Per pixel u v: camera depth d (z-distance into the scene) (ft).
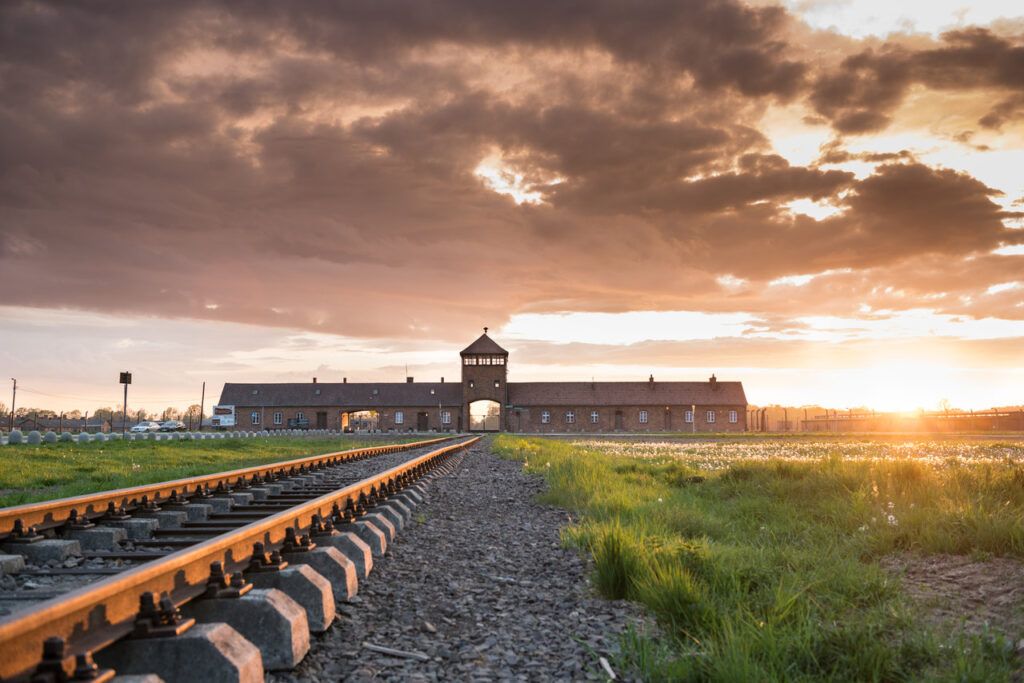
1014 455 100.99
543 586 23.43
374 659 15.53
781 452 116.47
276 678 13.62
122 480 53.26
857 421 351.05
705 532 32.78
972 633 17.65
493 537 32.58
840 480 42.60
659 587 20.59
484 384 365.61
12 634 9.29
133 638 11.54
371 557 23.02
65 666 9.53
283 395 379.14
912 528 29.35
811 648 16.37
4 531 22.79
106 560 22.36
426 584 22.63
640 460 83.41
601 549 23.59
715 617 18.39
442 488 53.01
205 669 11.50
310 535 21.66
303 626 14.71
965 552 26.78
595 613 20.35
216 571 14.38
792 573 23.08
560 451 100.89
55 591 17.57
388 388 377.30
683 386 372.58
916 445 143.02
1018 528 26.53
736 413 362.94
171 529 26.68
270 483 44.83
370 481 34.27
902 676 15.33
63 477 58.90
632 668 15.85
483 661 15.98
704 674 15.01
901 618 18.81
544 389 373.20
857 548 27.73
